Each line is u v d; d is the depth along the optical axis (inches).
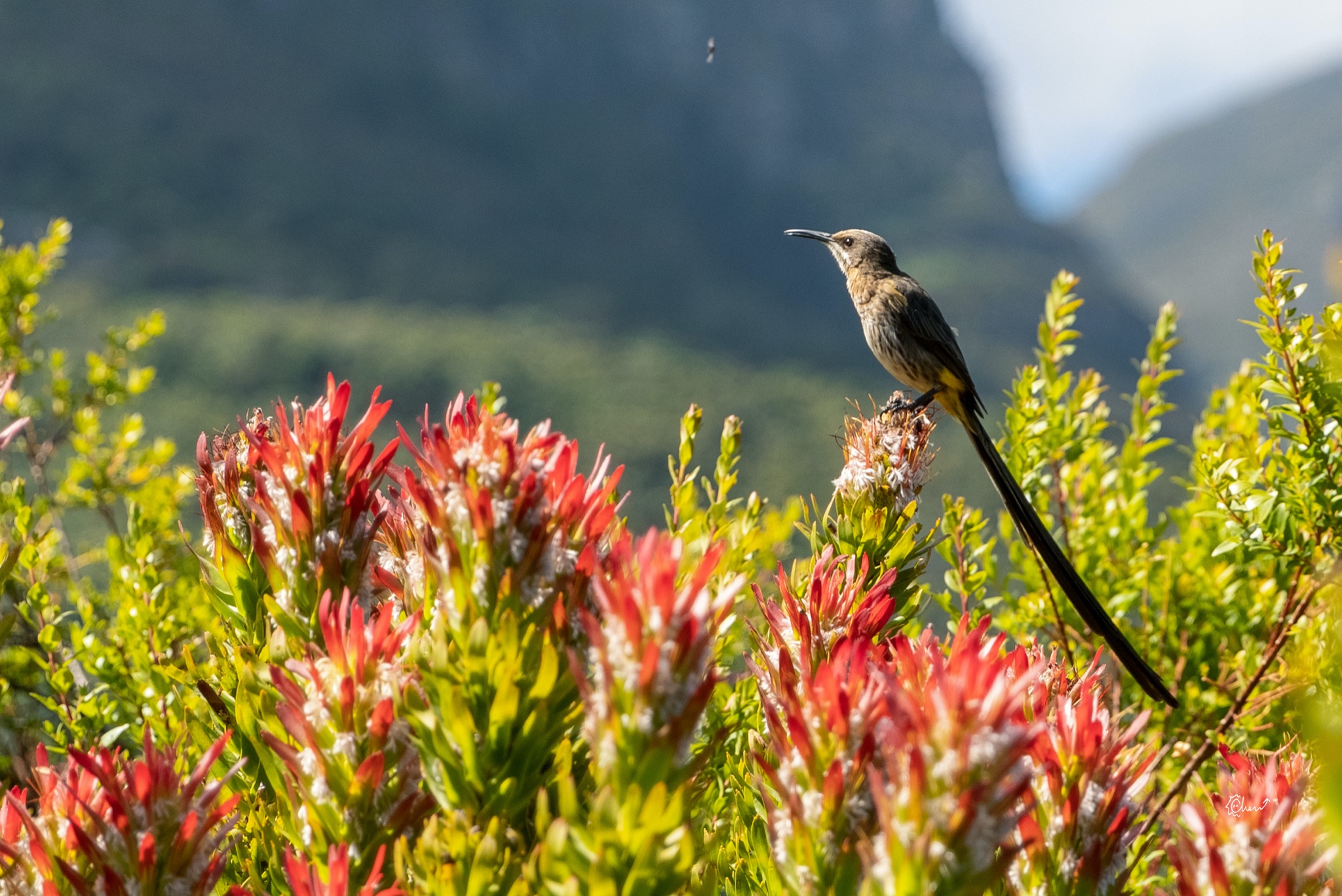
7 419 333.1
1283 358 217.6
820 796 119.5
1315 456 212.7
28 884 122.5
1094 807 128.2
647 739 108.6
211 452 166.6
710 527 245.9
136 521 246.7
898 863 102.0
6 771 235.8
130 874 120.6
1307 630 220.7
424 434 131.6
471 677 124.1
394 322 5654.5
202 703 192.2
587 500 131.4
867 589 192.7
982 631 127.9
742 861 151.4
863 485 197.8
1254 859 118.7
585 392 4815.5
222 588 161.8
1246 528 222.2
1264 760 221.6
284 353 4662.9
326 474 146.6
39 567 244.8
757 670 151.5
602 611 126.0
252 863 150.7
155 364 4163.4
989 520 288.5
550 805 133.6
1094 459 302.8
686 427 249.4
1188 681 274.2
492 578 124.6
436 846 121.3
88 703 221.5
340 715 127.9
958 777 102.5
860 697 123.7
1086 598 239.8
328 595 129.8
